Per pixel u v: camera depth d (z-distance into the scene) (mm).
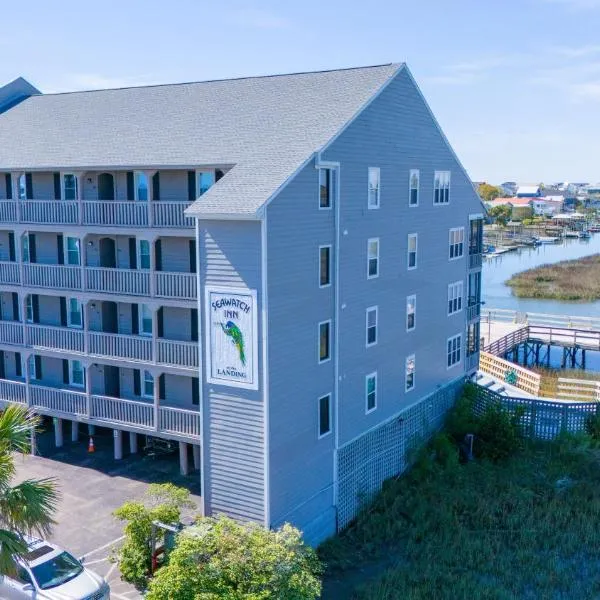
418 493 25281
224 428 21219
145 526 19375
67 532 21844
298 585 15977
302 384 21969
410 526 23047
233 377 20766
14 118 33250
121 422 26016
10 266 28203
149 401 27500
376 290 26094
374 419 26594
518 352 50094
